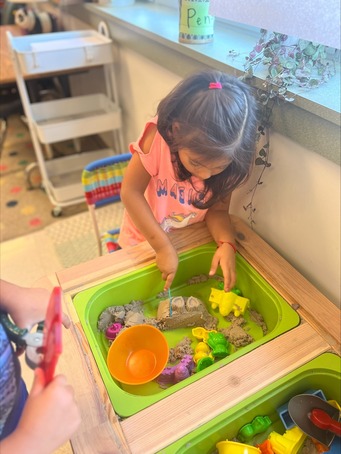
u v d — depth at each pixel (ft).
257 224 3.14
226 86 2.14
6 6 8.55
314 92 2.31
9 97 7.27
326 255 2.59
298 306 2.41
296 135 2.40
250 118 2.19
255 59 2.57
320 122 2.21
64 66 5.19
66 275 2.62
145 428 1.83
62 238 5.75
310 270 2.78
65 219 6.13
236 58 2.91
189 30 3.30
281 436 2.01
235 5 2.54
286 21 2.23
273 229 2.98
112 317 2.63
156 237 2.72
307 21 2.11
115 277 2.62
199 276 3.00
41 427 1.28
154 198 3.04
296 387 2.07
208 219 3.02
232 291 2.84
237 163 2.35
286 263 2.70
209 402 1.93
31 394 1.33
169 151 2.55
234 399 1.94
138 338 2.52
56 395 1.31
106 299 2.61
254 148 2.37
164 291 2.87
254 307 2.76
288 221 2.80
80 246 5.58
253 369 2.06
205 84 2.14
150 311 2.79
